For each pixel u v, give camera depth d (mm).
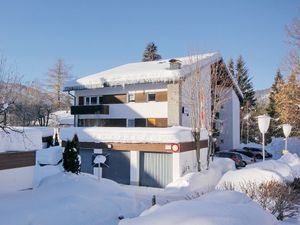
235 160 30219
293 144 44156
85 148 21516
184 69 29062
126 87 33062
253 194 8859
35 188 13312
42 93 54469
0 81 18484
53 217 9781
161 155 19797
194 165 21250
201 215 5047
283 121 36219
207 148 23906
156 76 30141
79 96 36250
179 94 29172
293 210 9070
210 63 30297
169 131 19391
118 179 20578
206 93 28391
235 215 5242
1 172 12273
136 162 20109
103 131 20984
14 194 11914
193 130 21266
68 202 11000
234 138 40969
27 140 13445
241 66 68750
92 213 10727
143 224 5035
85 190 12992
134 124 32469
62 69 64625
